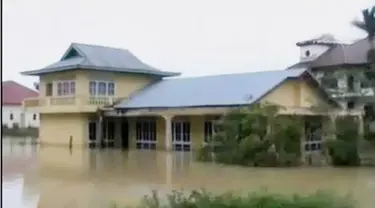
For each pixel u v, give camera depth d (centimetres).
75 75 3438
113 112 3306
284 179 1675
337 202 743
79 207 1130
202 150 2355
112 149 3225
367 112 3322
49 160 2383
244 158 2145
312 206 693
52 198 1255
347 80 3966
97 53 3631
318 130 2759
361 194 1320
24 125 5600
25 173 1841
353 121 2342
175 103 2992
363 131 2711
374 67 3475
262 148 2112
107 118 3484
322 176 1762
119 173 1844
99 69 3409
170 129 2986
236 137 2209
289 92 2884
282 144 2128
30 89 5862
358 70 3944
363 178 1711
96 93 3456
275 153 2109
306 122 2800
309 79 2903
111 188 1441
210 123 2945
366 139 2712
